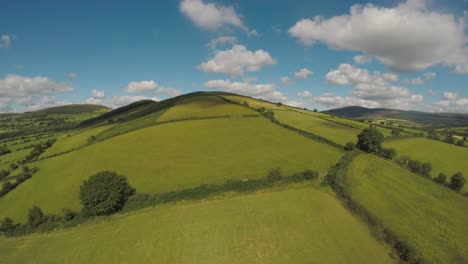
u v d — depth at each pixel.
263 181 52.88
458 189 51.47
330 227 35.97
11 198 61.81
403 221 38.62
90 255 33.53
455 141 99.44
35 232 43.06
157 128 101.44
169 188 54.81
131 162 71.38
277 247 31.88
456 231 36.69
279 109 151.12
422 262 29.16
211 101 155.62
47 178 69.25
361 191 47.50
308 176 53.72
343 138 92.69
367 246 32.56
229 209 41.84
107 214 45.19
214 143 84.62
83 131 142.00
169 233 36.22
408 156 77.31
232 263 29.64
